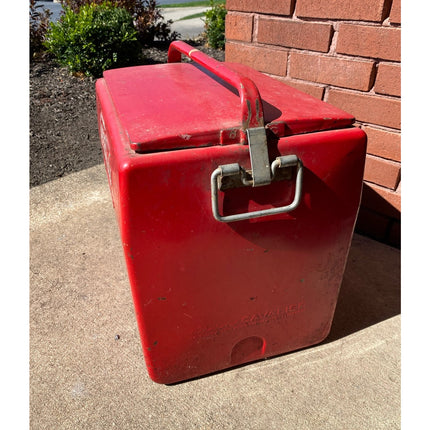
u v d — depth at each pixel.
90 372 1.38
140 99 1.16
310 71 1.85
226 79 1.00
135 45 4.92
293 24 1.81
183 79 1.35
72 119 3.85
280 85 1.34
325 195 1.10
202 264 1.09
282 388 1.32
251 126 0.94
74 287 1.75
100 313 1.62
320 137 1.03
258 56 2.00
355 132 1.06
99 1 5.78
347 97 1.79
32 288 1.74
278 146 1.00
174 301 1.13
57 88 4.51
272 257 1.16
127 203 0.94
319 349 1.46
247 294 1.20
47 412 1.25
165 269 1.06
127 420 1.23
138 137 0.93
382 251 1.96
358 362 1.40
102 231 2.12
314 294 1.30
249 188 1.01
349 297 1.69
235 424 1.22
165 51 6.09
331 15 1.68
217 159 0.95
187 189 0.96
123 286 1.76
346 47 1.70
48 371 1.38
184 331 1.21
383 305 1.65
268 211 1.02
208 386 1.33
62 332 1.53
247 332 1.30
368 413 1.24
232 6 1.98
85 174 2.72
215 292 1.16
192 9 10.48
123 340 1.50
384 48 1.61
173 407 1.27
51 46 4.84
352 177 1.11
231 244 1.08
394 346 1.46
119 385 1.34
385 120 1.73
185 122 1.00
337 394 1.30
